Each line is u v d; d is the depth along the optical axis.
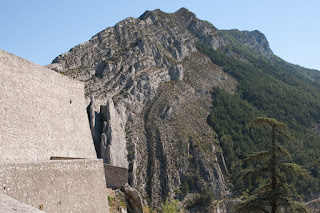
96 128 105.75
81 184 24.44
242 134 141.62
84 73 134.12
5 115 25.45
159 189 106.44
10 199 13.93
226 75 181.00
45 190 20.00
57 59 136.75
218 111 148.75
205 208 101.56
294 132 147.62
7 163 17.44
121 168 34.94
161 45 172.25
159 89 144.88
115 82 135.25
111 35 156.00
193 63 176.88
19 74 27.98
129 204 33.88
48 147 30.31
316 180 106.00
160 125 129.00
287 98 172.88
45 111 31.00
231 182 114.88
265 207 30.11
